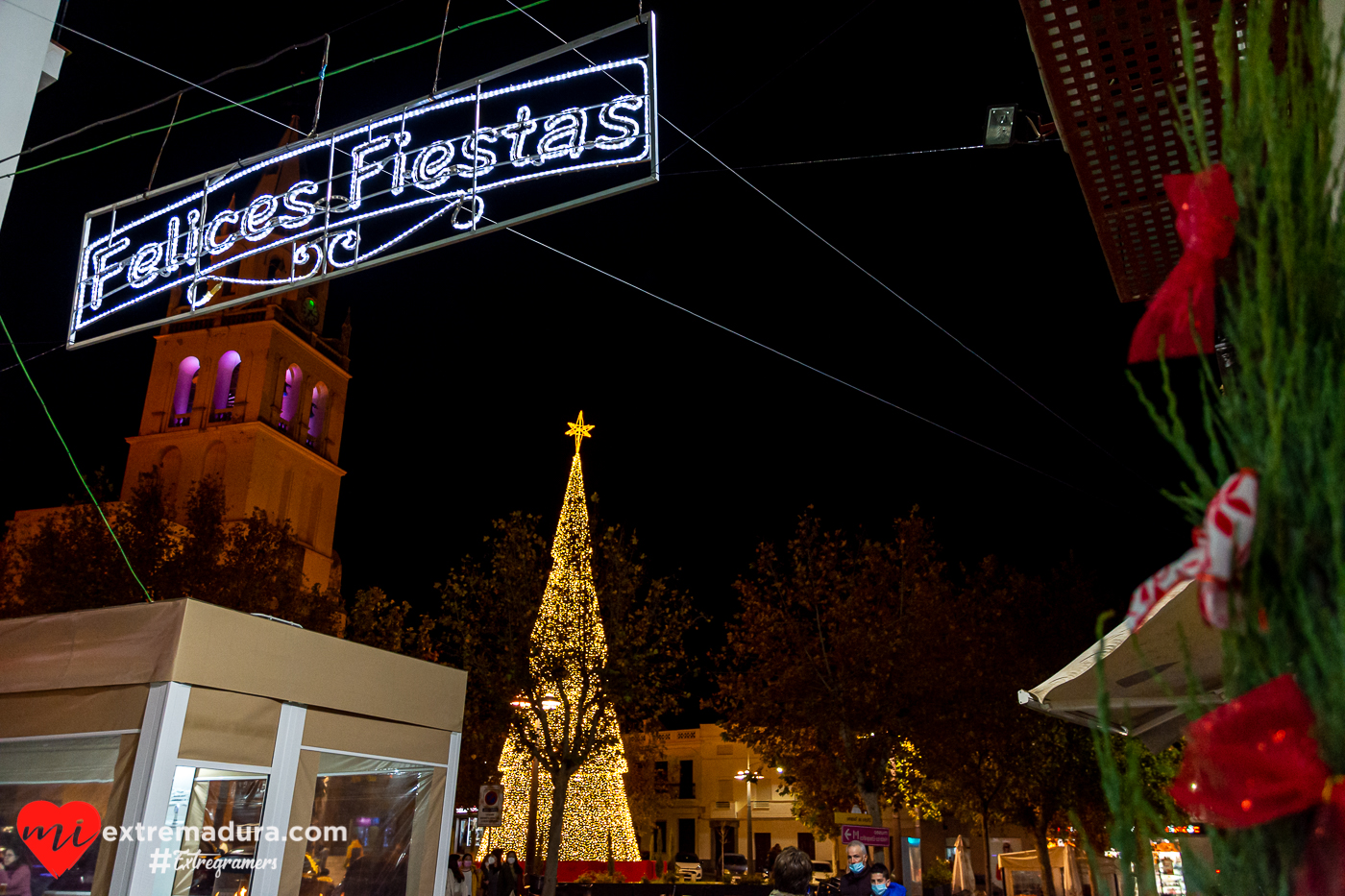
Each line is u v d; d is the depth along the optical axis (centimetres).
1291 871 116
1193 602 423
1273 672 120
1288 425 125
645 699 2441
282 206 693
